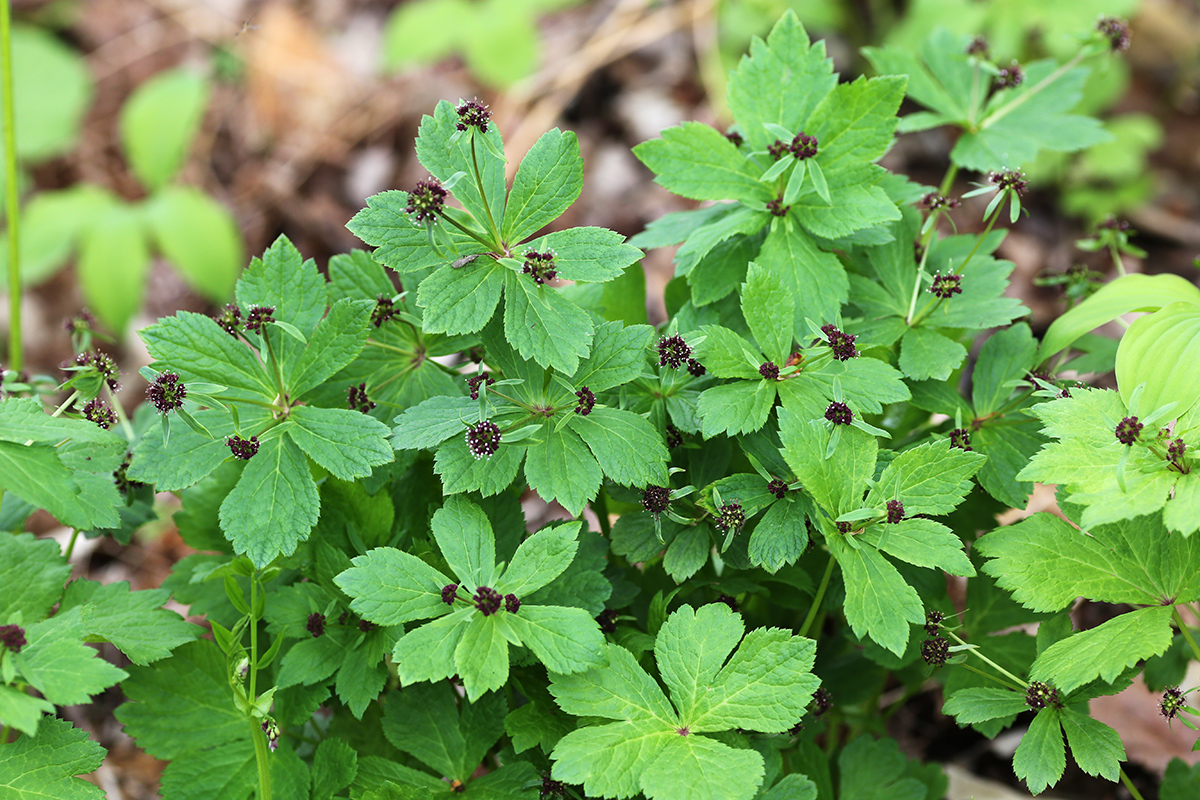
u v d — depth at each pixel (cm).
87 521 109
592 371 110
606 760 107
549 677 109
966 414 115
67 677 107
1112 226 121
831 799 116
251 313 110
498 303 111
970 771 125
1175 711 111
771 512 111
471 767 112
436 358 117
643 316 117
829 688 119
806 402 111
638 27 209
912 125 121
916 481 110
